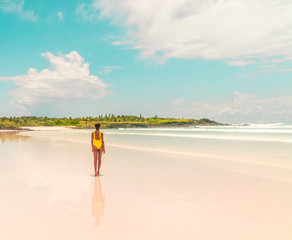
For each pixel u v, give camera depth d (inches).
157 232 143.8
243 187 251.6
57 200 205.5
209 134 1385.3
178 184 264.2
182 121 5600.4
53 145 756.6
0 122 5344.5
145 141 924.0
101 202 200.7
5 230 145.3
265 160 434.0
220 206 192.1
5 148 662.5
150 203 199.0
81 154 531.8
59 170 345.7
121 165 390.6
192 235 140.1
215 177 300.0
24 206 189.0
